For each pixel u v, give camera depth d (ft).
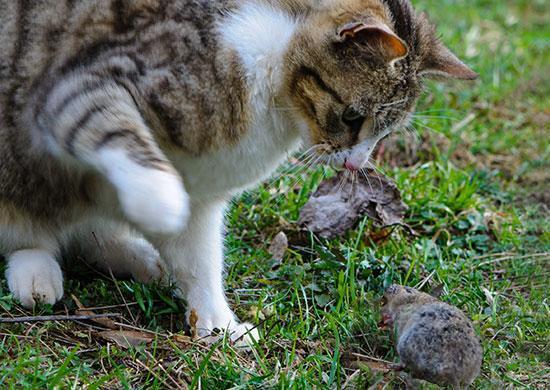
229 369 13.41
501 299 16.71
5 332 13.99
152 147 13.32
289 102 14.79
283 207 19.30
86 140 13.29
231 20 14.15
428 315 12.92
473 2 34.73
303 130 15.11
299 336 14.88
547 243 19.26
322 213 18.45
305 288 16.38
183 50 13.78
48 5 14.26
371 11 14.62
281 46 14.39
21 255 15.58
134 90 13.58
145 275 16.21
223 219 16.71
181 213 13.12
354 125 15.21
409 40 15.15
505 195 21.68
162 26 13.82
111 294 15.62
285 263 17.47
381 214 18.60
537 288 17.17
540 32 32.58
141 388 13.00
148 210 12.84
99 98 13.35
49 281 15.08
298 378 13.33
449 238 19.04
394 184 18.97
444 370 12.51
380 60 14.57
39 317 14.11
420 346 12.66
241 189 15.66
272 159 15.34
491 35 31.55
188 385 13.29
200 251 15.53
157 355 13.99
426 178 21.02
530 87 27.45
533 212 20.89
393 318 14.06
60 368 12.80
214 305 15.48
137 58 13.66
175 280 15.74
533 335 15.37
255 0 14.40
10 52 14.37
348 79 14.66
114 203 15.11
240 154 14.70
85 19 14.10
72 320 14.49
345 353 14.15
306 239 18.29
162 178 13.02
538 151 23.93
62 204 15.40
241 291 16.51
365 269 16.87
